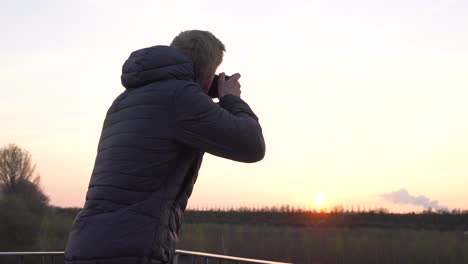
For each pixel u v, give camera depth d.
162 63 1.93
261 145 1.90
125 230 1.75
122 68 2.05
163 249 1.79
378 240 54.81
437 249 51.91
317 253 48.47
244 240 47.03
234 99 2.00
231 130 1.84
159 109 1.87
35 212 41.41
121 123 1.92
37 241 37.19
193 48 2.03
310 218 61.41
